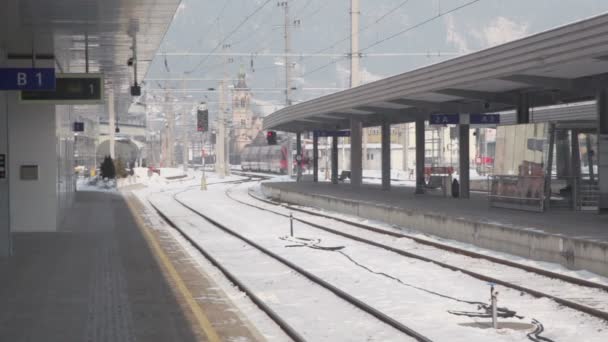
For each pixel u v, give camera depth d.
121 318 10.33
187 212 33.97
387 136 38.84
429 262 16.83
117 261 16.48
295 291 13.46
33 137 22.67
